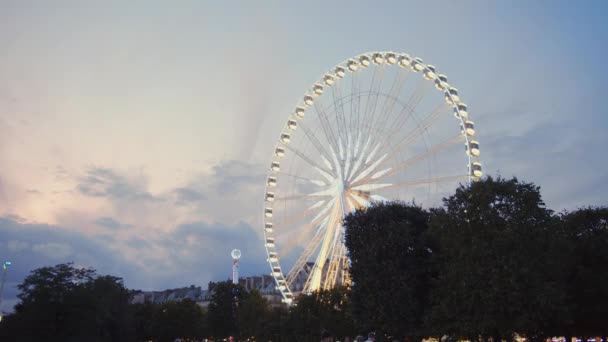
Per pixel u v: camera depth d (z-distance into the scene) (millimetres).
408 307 72938
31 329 112750
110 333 134875
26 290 115750
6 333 114000
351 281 83938
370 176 97750
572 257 73688
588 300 74000
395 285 73688
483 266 63562
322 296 110500
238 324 159750
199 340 185750
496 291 61281
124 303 145750
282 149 115375
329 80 114062
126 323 140250
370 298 75562
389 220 79625
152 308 190125
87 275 122750
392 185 96500
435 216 73188
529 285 62406
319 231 101750
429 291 73812
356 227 81875
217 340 171500
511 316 62438
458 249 67062
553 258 66938
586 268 75000
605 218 79062
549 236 66562
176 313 182875
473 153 95938
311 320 110688
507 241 63219
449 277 66188
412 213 81750
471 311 64375
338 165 99688
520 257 63094
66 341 115000
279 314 143000
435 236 73000
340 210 98875
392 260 75875
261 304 157125
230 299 167875
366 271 76312
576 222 79812
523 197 67812
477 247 64500
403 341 73812
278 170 114875
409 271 74938
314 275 109625
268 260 111125
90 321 117438
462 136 98000
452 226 68625
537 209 67562
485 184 68688
